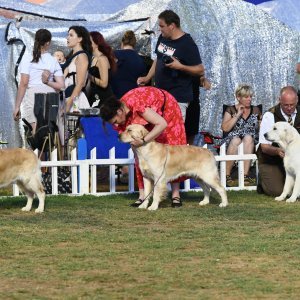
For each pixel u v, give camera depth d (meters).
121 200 12.32
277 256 8.32
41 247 8.75
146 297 6.80
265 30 16.28
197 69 12.59
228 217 10.73
